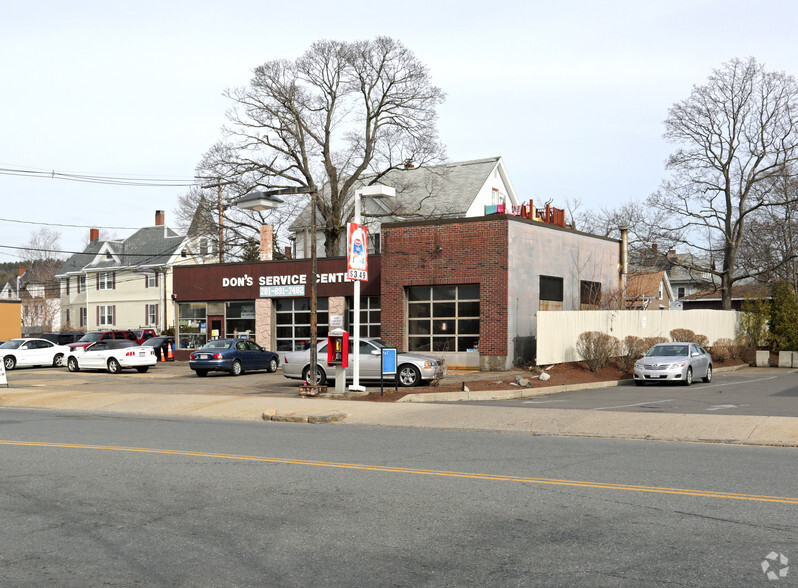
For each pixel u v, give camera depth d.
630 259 51.94
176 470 10.01
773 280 48.66
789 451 11.84
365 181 49.00
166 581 5.56
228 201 45.72
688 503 7.94
